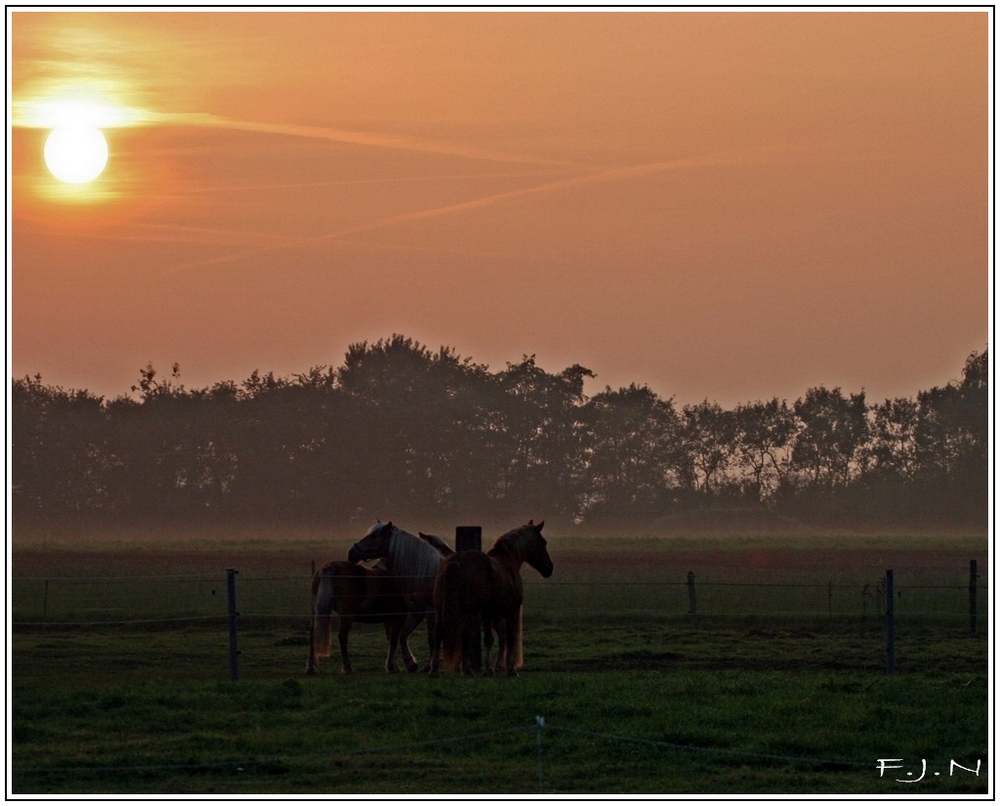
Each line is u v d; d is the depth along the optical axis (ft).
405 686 58.29
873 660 72.95
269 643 80.84
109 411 478.59
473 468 458.50
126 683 61.67
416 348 477.77
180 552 212.23
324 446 453.17
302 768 44.60
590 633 85.61
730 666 70.69
